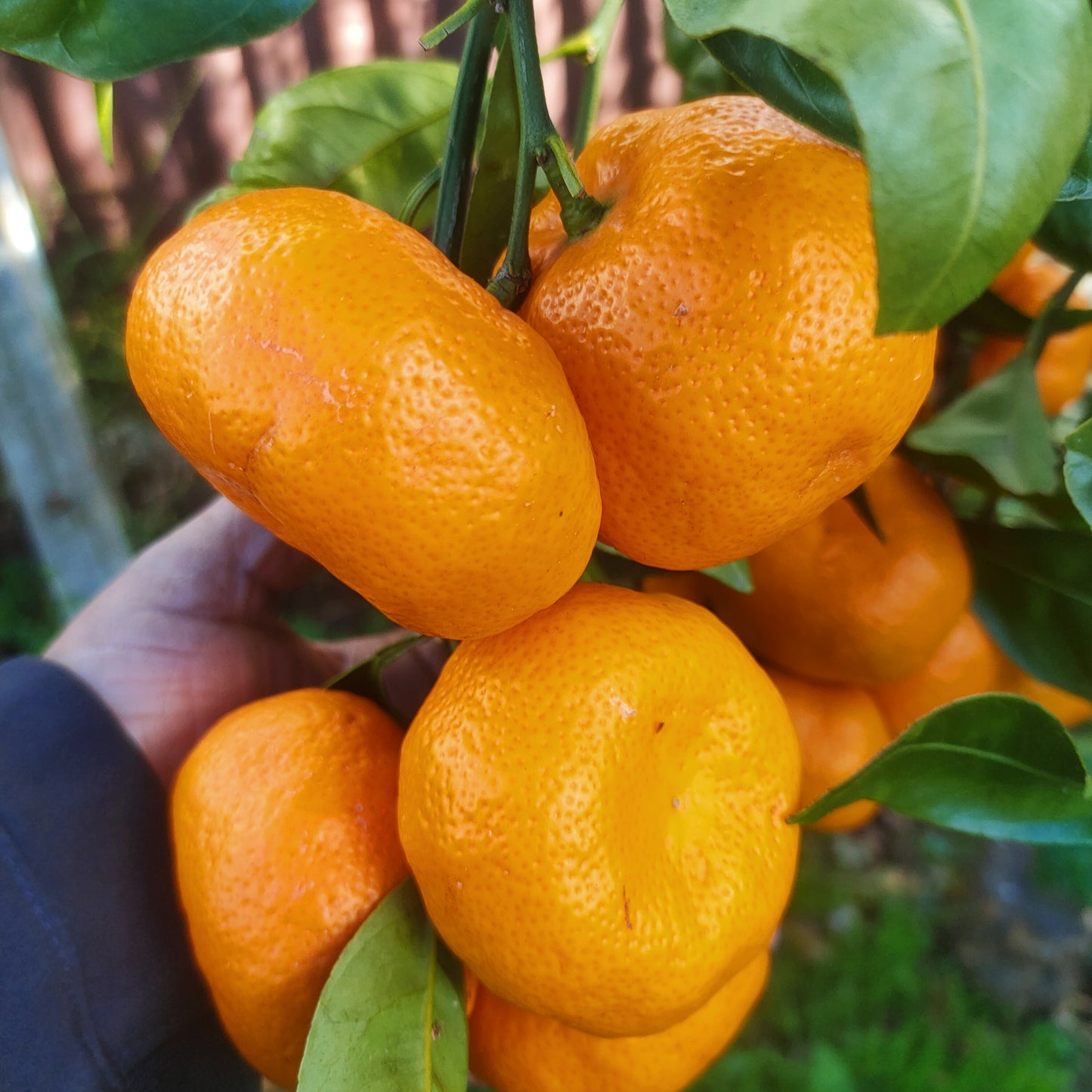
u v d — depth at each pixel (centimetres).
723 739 18
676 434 15
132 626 29
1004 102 11
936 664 24
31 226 61
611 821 16
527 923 16
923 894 68
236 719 21
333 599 73
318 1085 16
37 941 23
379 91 22
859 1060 57
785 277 14
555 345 15
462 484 13
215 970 19
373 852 19
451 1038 17
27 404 63
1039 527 23
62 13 15
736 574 20
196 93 77
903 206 11
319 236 14
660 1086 19
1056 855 69
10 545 78
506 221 18
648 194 15
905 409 16
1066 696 25
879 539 20
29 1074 22
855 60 11
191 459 16
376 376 13
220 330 13
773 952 62
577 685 16
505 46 17
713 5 12
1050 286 23
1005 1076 57
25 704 26
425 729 17
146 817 26
